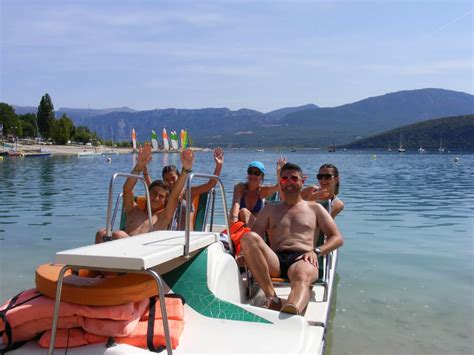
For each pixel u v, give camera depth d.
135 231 5.00
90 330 3.02
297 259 4.53
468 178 25.38
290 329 3.34
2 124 100.94
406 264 7.23
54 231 9.54
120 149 112.81
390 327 4.85
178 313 3.26
